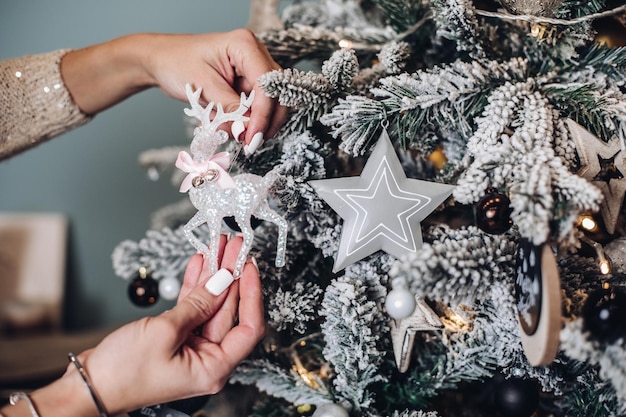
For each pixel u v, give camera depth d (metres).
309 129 0.68
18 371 1.33
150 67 0.79
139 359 0.58
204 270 0.65
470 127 0.62
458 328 0.64
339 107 0.61
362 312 0.59
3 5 1.58
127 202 1.71
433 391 0.65
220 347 0.60
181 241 0.75
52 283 1.68
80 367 0.58
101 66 0.85
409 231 0.59
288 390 0.67
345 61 0.63
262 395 0.81
